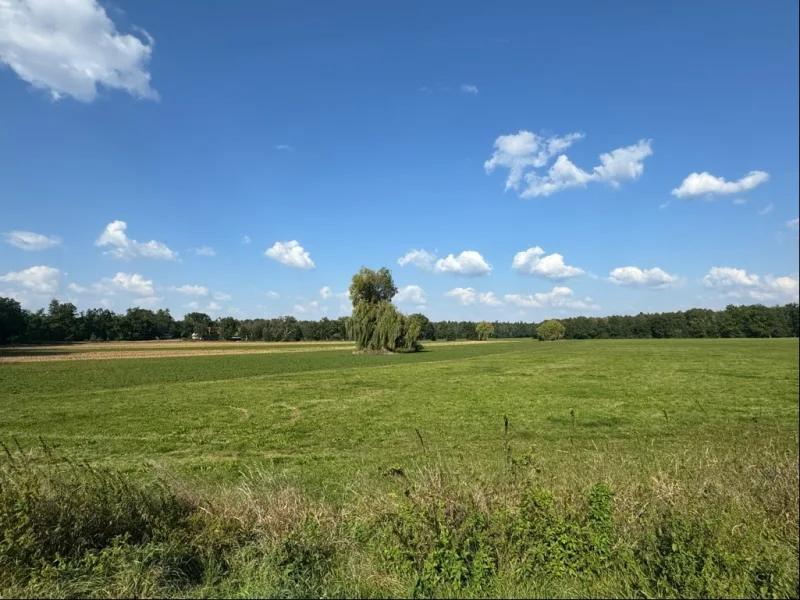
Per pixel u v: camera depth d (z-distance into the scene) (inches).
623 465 301.1
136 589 168.2
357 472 409.7
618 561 182.2
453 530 190.2
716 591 157.8
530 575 178.5
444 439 631.8
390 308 3056.1
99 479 233.8
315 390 1208.8
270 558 185.2
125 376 1612.9
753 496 233.8
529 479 236.2
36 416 831.1
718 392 1064.8
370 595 169.8
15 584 173.0
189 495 238.4
